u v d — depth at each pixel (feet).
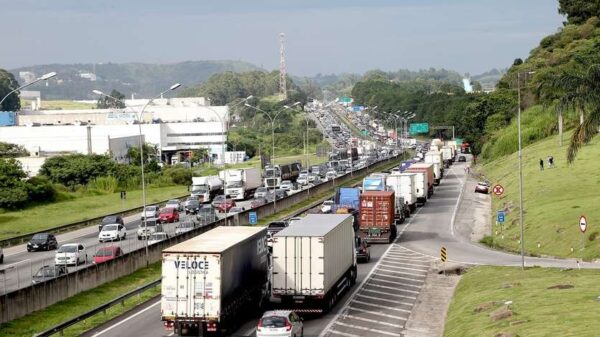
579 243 352.28
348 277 293.02
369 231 415.23
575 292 239.50
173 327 216.13
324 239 245.24
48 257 392.68
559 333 189.06
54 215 608.19
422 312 254.47
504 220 447.01
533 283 266.16
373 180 507.30
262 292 265.13
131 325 239.30
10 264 369.71
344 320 243.40
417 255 373.40
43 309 256.52
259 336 204.13
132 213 615.16
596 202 431.84
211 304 212.43
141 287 280.92
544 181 552.82
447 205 583.99
